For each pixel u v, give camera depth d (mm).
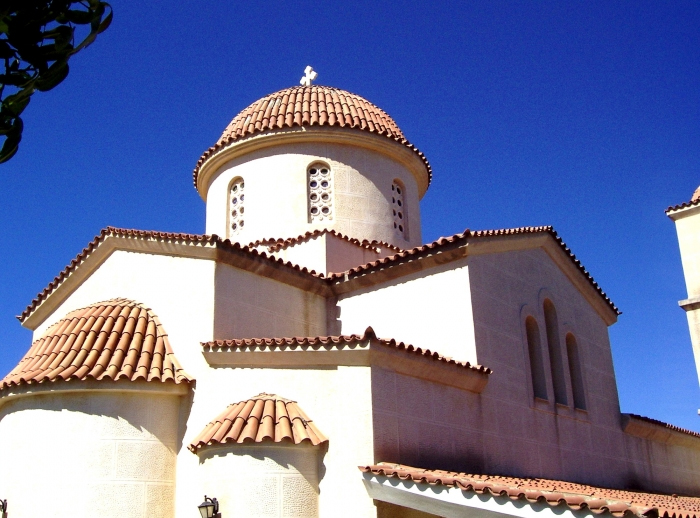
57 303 16094
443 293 14406
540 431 15094
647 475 19391
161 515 11539
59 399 11875
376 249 18016
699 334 19750
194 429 11953
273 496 10484
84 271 15148
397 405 11492
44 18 3305
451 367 12703
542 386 15867
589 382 17938
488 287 14648
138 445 11688
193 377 12375
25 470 11742
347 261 17094
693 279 20375
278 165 18719
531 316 16016
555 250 17609
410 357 11836
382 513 10398
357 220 18375
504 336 14734
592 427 17359
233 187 19547
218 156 19500
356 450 10820
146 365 12211
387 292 15242
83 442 11516
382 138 19078
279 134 18656
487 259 14938
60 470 11469
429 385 12406
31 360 12766
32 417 11977
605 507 8234
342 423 11109
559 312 17391
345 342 11305
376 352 11227
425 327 14430
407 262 14906
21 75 3404
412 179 20422
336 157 18781
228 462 10758
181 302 13305
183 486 11719
